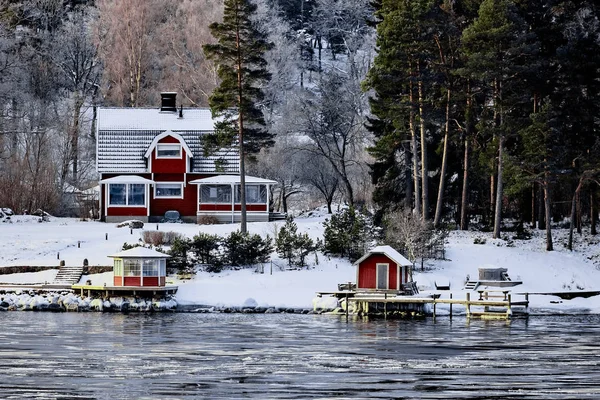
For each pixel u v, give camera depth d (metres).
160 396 112.31
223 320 184.88
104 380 121.00
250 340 157.25
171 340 156.38
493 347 151.12
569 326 179.62
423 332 169.75
